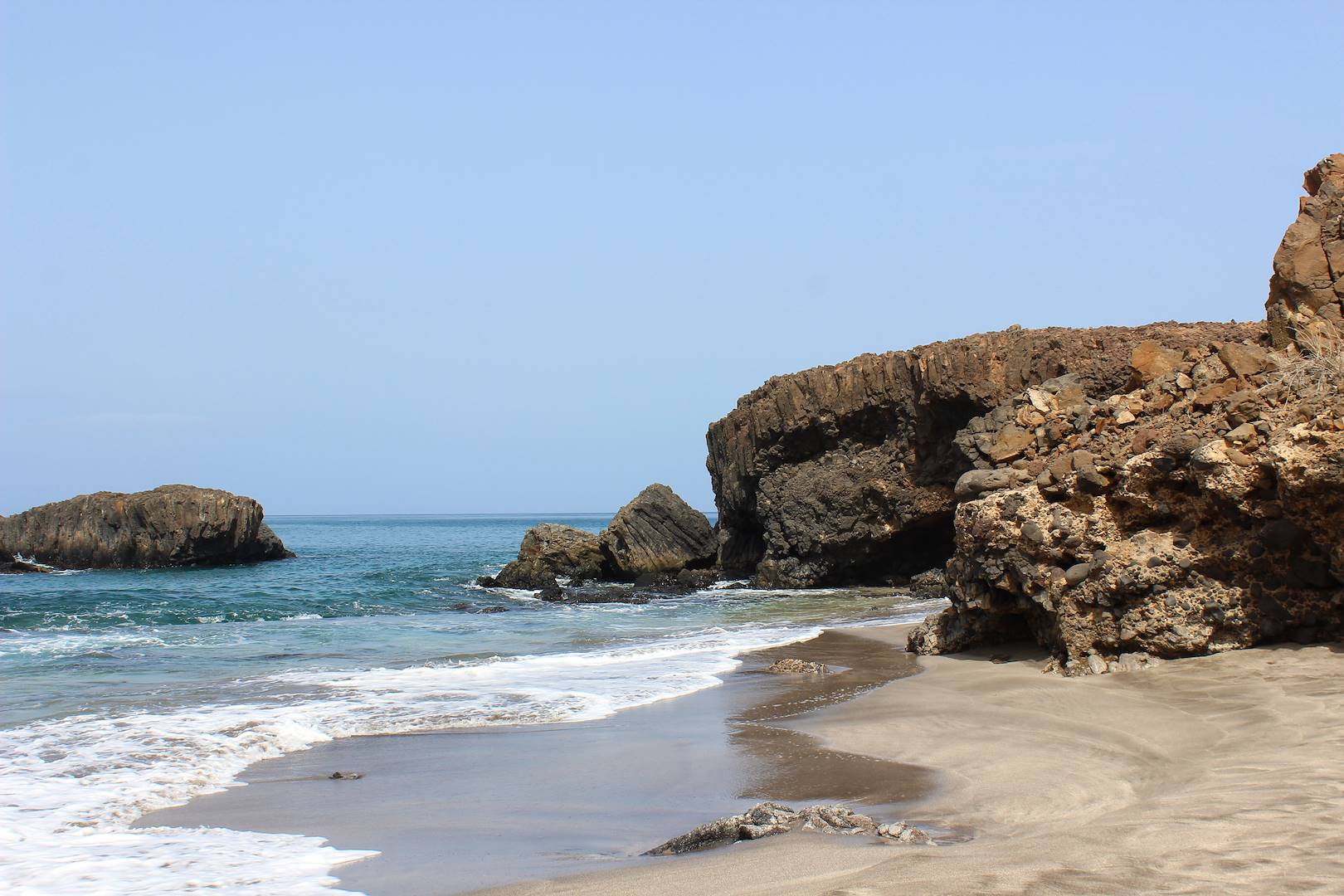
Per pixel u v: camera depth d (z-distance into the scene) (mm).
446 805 9727
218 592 41969
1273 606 13500
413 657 21219
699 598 39156
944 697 14008
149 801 9859
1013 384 34750
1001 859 6203
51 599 37906
